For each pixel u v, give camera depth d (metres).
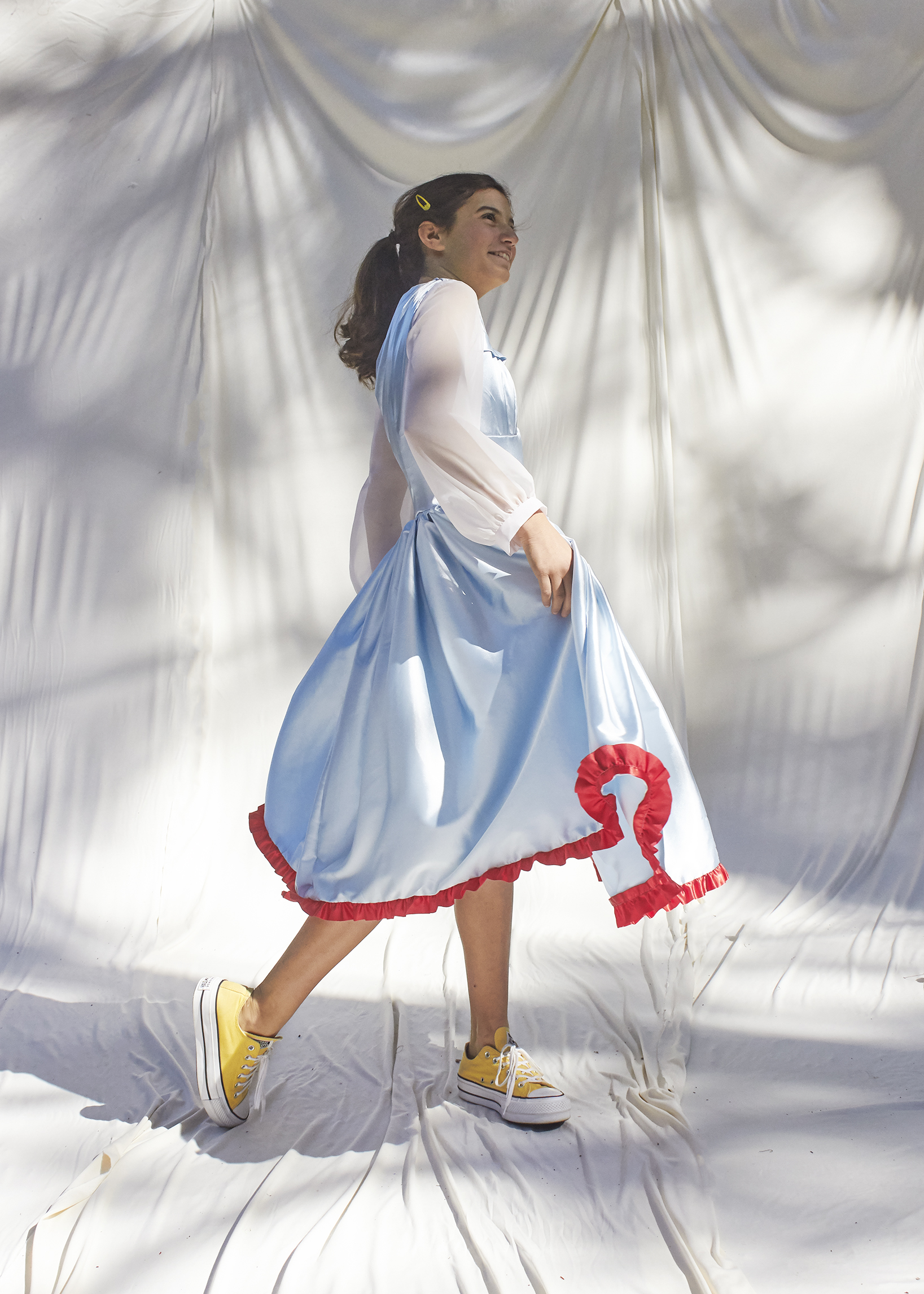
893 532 2.53
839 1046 1.62
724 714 2.56
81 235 2.50
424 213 1.52
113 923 2.23
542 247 2.55
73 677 2.41
